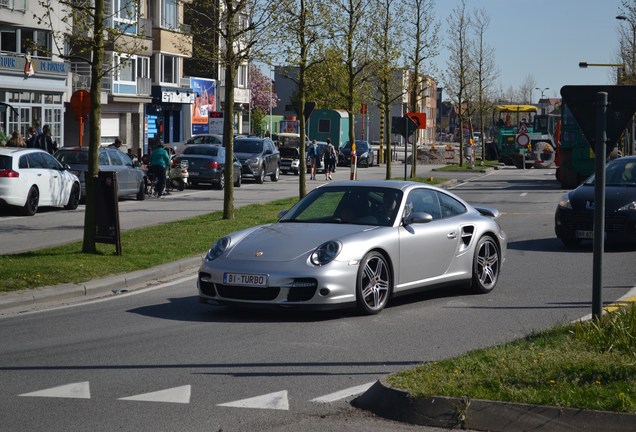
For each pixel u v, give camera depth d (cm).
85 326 1047
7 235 1995
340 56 3400
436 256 1195
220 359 877
